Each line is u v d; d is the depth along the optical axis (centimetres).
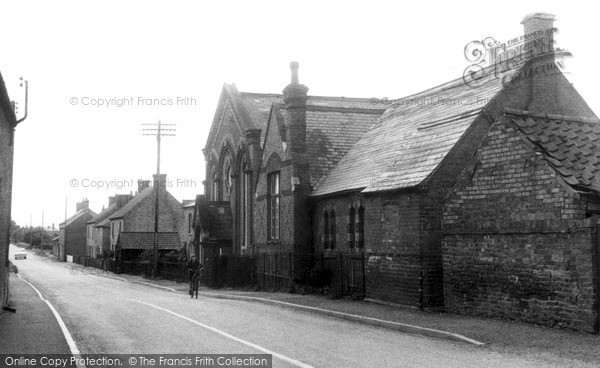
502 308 1559
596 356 1109
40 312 1933
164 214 7625
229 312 1933
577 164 1497
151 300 2508
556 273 1407
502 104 1962
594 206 1402
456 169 1900
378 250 2070
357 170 2558
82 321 1711
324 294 2509
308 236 2789
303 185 2788
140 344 1297
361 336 1392
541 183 1465
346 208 2481
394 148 2403
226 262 3512
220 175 4116
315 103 3484
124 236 7000
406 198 1923
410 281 1888
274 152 3073
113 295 2897
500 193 1583
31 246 16488
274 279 2959
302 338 1359
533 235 1476
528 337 1295
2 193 1716
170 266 4781
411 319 1603
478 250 1642
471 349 1202
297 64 2872
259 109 3922
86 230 10744
